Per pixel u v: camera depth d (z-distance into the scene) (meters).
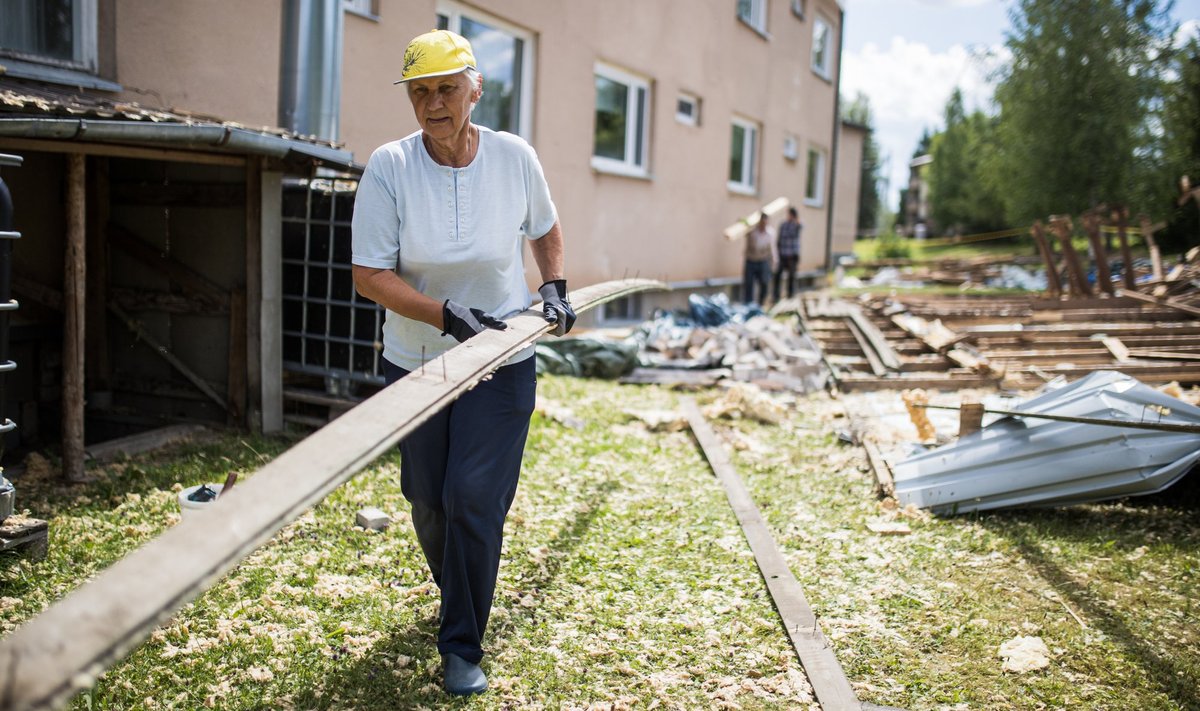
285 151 4.94
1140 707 2.75
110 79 5.61
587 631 3.15
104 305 5.92
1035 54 20.58
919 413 5.76
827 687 2.78
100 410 6.01
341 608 3.22
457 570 2.64
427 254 2.67
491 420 2.69
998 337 9.40
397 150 2.64
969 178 36.41
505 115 9.59
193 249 5.68
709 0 13.68
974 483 4.48
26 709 1.06
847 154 30.98
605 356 8.27
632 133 12.32
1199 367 7.77
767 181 16.91
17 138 4.09
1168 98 20.36
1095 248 11.96
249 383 5.61
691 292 14.61
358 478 4.62
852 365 8.95
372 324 5.59
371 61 7.50
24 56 5.12
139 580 1.27
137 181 5.78
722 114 14.65
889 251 32.53
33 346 5.74
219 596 3.24
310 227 5.75
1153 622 3.30
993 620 3.31
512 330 2.57
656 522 4.30
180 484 4.45
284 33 6.15
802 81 18.22
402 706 2.60
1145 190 20.05
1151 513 4.43
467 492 2.58
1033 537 4.12
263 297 5.49
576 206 10.82
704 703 2.72
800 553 3.96
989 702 2.77
